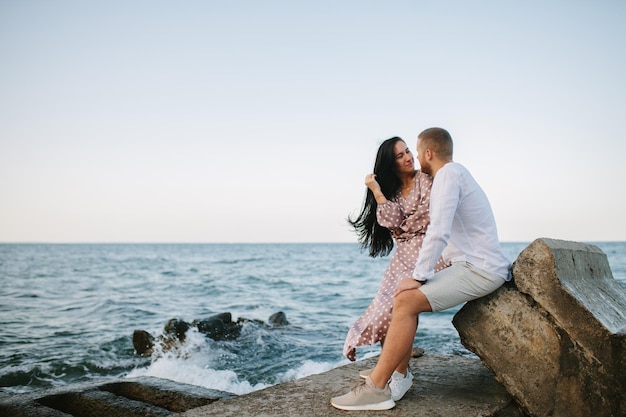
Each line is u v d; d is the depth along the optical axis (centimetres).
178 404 434
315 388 371
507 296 320
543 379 307
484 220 318
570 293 301
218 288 2447
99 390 450
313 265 4953
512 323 317
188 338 1042
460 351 903
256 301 1912
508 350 317
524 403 312
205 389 454
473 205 315
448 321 1309
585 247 398
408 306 313
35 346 1027
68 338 1123
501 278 317
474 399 343
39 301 1828
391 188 392
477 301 327
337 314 1551
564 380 301
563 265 321
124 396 468
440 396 350
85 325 1314
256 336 1107
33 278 3020
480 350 325
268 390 366
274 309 1680
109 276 3278
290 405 332
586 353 296
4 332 1188
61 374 822
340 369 429
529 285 311
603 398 289
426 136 345
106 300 1875
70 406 438
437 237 299
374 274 3547
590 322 295
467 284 312
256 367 852
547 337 308
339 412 318
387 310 342
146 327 1289
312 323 1352
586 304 302
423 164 352
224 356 938
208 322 1130
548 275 307
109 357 940
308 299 1973
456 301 315
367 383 323
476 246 317
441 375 404
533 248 313
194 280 2973
